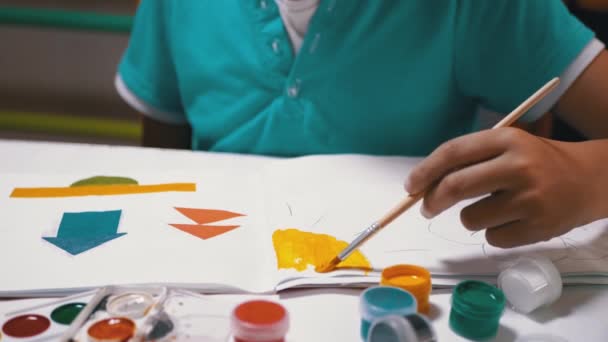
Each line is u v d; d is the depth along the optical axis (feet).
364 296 1.45
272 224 1.91
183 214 1.96
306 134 2.70
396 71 2.64
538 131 2.89
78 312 1.51
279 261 1.71
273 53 2.65
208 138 2.93
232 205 2.03
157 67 3.05
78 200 2.03
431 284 1.60
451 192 1.64
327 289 1.65
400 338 1.27
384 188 2.16
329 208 2.01
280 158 2.50
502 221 1.68
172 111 3.16
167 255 1.73
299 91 2.66
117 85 3.14
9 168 2.31
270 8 2.62
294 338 1.46
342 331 1.49
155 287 1.60
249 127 2.77
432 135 2.82
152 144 3.23
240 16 2.69
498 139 1.68
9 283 1.59
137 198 2.05
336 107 2.68
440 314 1.56
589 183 1.71
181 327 1.46
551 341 1.47
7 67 6.43
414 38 2.60
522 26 2.54
